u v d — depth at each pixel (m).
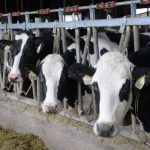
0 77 4.69
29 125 3.80
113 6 2.73
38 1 9.36
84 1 8.73
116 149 2.75
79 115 3.27
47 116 3.51
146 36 3.48
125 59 2.27
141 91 2.42
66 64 3.04
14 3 9.49
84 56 3.08
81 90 3.24
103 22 2.77
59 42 3.45
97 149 2.93
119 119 2.17
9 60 4.35
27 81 4.16
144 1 2.46
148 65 2.64
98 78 2.17
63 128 3.29
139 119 2.58
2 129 4.15
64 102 3.37
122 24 2.62
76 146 3.17
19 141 3.57
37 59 3.85
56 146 3.42
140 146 2.64
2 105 4.25
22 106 3.98
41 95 3.14
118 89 2.13
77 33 3.10
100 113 2.11
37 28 3.85
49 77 2.94
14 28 4.21
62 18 3.44
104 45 3.40
